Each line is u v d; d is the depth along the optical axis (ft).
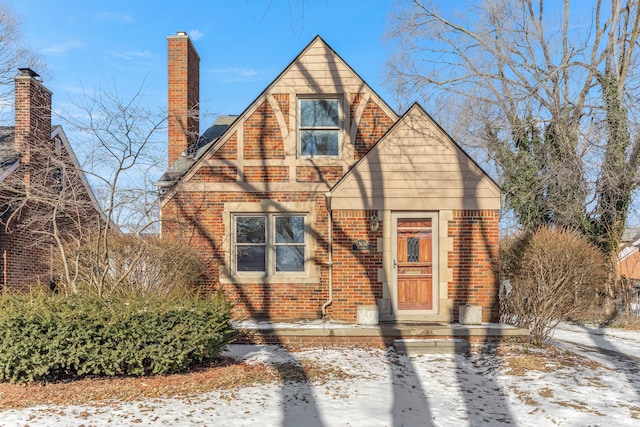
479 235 36.83
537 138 64.34
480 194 36.94
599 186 59.26
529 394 22.72
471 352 31.14
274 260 40.40
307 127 41.14
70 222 42.01
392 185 37.17
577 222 60.59
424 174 37.14
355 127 40.68
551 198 60.80
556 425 18.88
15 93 50.06
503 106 67.00
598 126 61.05
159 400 20.66
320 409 19.97
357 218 37.24
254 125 40.73
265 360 28.22
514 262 37.40
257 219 40.98
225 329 27.17
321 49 41.19
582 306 36.14
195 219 40.14
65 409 19.38
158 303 24.99
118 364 23.17
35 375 22.66
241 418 18.69
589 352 35.45
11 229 47.57
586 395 22.59
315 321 37.63
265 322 36.91
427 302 37.14
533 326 35.37
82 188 34.30
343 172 40.45
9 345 22.22
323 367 26.66
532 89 62.03
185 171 41.73
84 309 23.24
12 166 46.55
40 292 25.20
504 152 65.31
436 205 36.91
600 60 66.64
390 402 21.18
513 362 28.17
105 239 27.91
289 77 40.93
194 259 37.42
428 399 22.16
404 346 31.01
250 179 40.45
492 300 36.47
